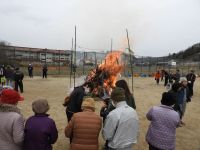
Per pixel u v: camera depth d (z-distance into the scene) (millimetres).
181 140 9742
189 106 16844
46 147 4711
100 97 16938
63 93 21078
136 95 21469
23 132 4641
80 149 4891
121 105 5008
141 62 54344
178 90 9812
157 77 32312
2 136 4566
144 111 14750
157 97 20625
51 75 42906
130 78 39031
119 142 4855
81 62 45438
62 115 12930
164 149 5359
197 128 11430
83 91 7418
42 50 52844
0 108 4645
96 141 5008
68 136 5113
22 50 50625
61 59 53625
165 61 58000
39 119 4750
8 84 22625
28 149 4668
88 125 4941
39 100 4855
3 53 47625
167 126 5398
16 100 4734
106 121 4945
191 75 20734
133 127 4945
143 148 8750
